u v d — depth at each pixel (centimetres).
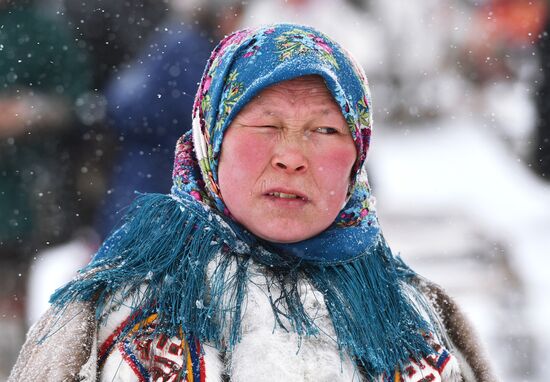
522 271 1812
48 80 1245
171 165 1096
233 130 492
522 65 2948
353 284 502
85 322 474
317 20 2609
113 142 1156
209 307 477
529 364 1386
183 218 502
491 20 2977
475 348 550
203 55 1098
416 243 1959
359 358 487
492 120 3122
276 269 500
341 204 500
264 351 471
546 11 2212
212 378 465
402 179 2573
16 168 1254
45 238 1273
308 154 487
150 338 470
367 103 523
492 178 2558
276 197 488
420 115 3269
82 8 1249
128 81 1123
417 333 513
